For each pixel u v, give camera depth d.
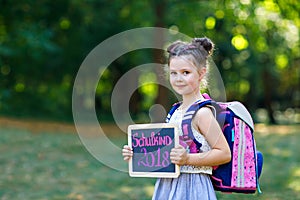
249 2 13.73
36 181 9.10
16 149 12.15
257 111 40.09
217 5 15.36
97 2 21.17
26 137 13.91
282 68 31.16
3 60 22.22
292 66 34.19
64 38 22.95
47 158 11.41
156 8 18.44
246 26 15.50
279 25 15.81
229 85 31.88
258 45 16.77
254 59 28.44
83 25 22.44
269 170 10.84
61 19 22.09
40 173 9.85
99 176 9.78
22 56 21.52
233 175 3.65
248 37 16.38
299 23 14.11
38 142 13.33
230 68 28.95
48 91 24.59
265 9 14.18
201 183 3.62
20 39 19.70
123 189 8.62
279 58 27.16
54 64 23.20
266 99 33.22
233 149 3.64
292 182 9.38
